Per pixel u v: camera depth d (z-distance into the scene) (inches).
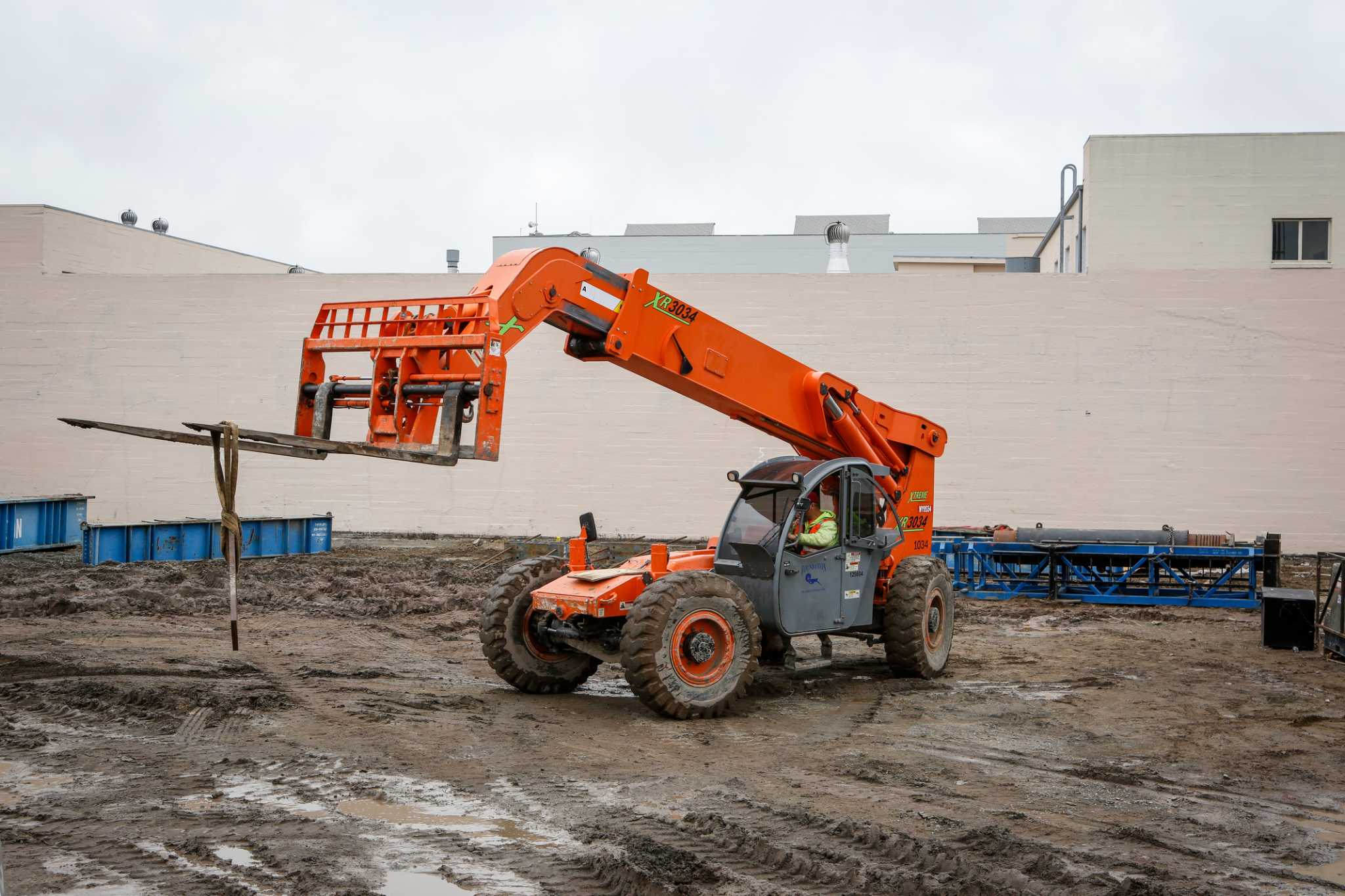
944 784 262.1
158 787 250.8
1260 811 244.4
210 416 933.2
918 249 2025.1
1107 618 567.2
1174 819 236.5
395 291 923.4
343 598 585.0
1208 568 610.2
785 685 387.5
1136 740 309.7
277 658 416.2
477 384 283.9
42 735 293.6
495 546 845.2
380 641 471.8
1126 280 850.1
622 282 344.5
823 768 275.6
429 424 300.7
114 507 941.2
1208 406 842.2
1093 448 853.8
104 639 447.5
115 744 287.3
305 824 226.7
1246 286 838.5
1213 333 841.5
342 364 922.7
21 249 966.4
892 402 875.4
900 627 394.0
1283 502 834.2
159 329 938.1
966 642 493.7
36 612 510.9
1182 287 844.6
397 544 868.0
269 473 930.1
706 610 331.0
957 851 211.3
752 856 210.2
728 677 334.0
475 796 247.1
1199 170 979.3
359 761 273.0
